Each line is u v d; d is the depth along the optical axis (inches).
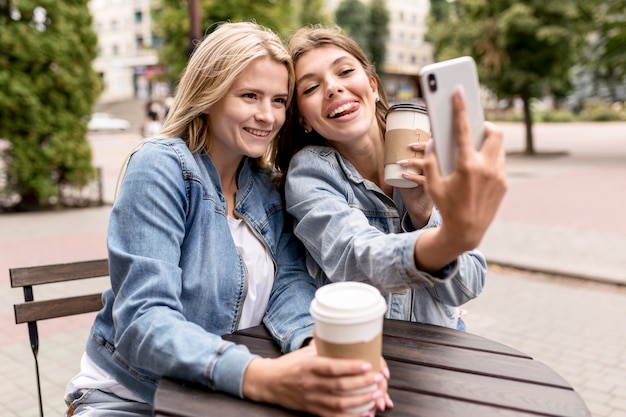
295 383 46.2
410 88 2598.4
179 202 61.0
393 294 70.7
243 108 63.6
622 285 209.3
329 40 68.6
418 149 60.2
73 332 169.3
